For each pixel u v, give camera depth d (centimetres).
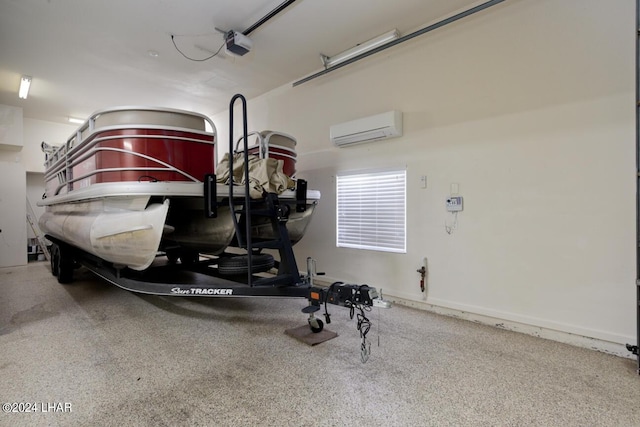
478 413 178
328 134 459
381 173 397
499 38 301
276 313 347
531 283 287
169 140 282
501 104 301
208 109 661
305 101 494
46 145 530
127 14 344
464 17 320
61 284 485
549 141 276
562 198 270
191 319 328
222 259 326
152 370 225
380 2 322
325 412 179
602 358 243
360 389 201
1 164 649
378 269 400
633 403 187
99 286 472
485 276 314
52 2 322
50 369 227
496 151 304
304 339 271
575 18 262
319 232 472
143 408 183
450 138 334
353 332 294
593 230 257
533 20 282
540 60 279
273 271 508
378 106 397
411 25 360
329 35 383
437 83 343
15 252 660
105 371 224
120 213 284
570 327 268
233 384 207
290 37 387
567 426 168
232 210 271
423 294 357
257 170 311
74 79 511
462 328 304
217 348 260
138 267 305
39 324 314
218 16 349
